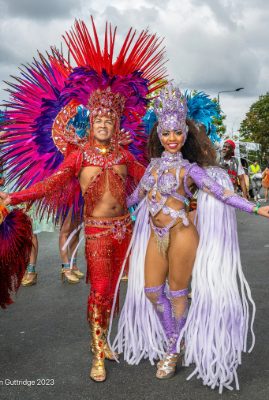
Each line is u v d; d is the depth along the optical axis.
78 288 5.29
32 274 5.46
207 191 3.00
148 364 3.35
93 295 3.19
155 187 3.06
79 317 4.32
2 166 3.60
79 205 3.59
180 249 3.02
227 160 7.29
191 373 3.17
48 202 3.46
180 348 3.25
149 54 3.38
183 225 3.04
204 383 2.97
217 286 3.03
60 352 3.55
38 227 5.30
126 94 3.25
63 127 3.42
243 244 8.05
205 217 3.10
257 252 7.25
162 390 2.96
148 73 3.46
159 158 3.14
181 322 3.13
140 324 3.34
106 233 3.19
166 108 3.02
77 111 3.78
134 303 3.36
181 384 3.03
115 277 3.32
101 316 3.17
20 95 3.46
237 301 3.05
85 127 3.83
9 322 4.22
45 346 3.67
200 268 3.06
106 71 3.16
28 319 4.29
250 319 4.10
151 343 3.30
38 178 3.55
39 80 3.47
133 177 3.38
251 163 20.78
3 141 3.46
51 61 3.51
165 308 3.16
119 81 3.15
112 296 3.30
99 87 3.15
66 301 4.82
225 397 2.84
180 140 3.05
